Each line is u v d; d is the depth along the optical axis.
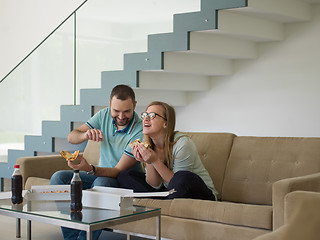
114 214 2.64
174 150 3.37
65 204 2.92
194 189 3.18
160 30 4.52
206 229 2.93
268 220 2.74
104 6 4.85
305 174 3.22
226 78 5.49
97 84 4.89
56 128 5.14
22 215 2.72
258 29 4.65
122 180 3.47
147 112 3.42
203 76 5.49
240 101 5.39
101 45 4.88
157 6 4.53
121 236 3.88
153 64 4.43
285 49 5.06
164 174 3.31
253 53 5.19
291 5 4.56
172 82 4.98
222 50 4.68
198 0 4.30
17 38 7.71
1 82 5.64
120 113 3.64
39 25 7.51
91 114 4.88
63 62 5.16
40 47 5.34
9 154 5.53
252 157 3.47
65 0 7.25
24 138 5.40
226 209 2.89
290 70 5.04
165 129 3.42
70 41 5.10
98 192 2.84
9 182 5.62
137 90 4.89
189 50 4.28
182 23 4.27
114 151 3.76
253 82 5.29
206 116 5.65
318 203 1.60
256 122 5.29
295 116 5.04
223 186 3.54
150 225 3.15
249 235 2.78
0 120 5.66
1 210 2.82
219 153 3.62
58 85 5.19
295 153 3.32
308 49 4.92
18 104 5.50
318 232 1.55
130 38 4.70
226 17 4.23
